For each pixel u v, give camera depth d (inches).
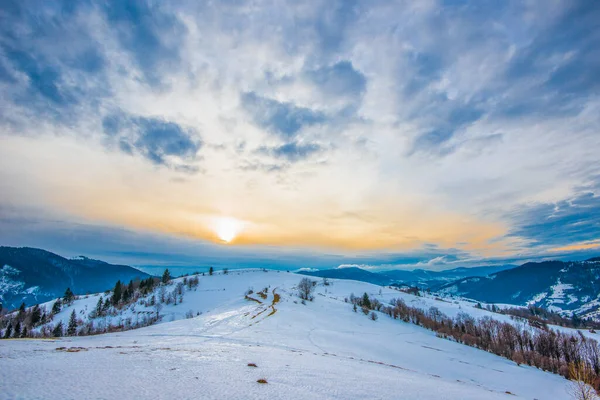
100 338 1758.1
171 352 1018.7
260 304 4990.2
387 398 682.2
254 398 550.6
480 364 3526.1
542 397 2445.9
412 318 6392.7
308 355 1371.8
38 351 862.5
